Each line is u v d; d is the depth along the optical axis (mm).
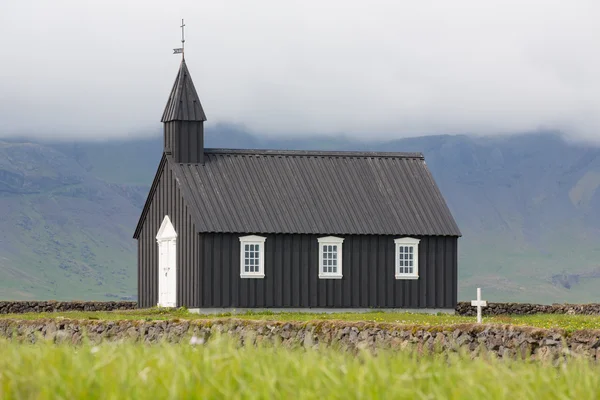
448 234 160125
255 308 151500
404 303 158375
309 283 154125
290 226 153875
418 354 74750
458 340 76125
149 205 172000
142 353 47719
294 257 153875
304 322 91438
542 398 40844
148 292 171000
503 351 72812
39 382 40094
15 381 40188
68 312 148125
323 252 155250
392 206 161875
